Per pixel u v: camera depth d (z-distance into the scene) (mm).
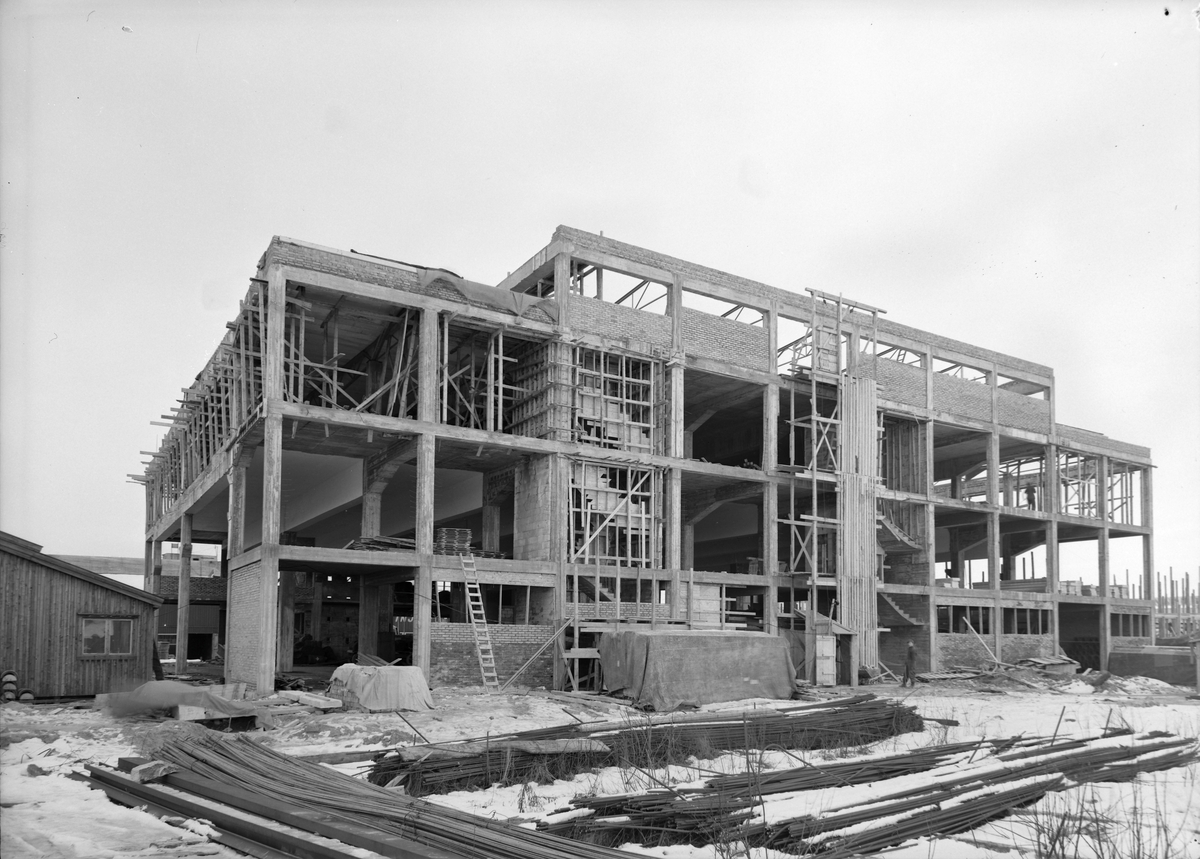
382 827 10109
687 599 33281
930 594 40531
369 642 34625
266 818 10719
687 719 19047
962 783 13633
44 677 22688
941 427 43688
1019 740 18344
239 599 28781
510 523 44812
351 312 29875
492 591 35188
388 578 32438
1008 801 12695
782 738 18156
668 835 11102
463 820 10250
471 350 32188
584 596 32719
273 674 25391
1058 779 14141
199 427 37562
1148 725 22047
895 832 11055
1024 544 53281
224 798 11500
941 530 52375
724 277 36125
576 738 15984
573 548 31438
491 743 14812
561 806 12164
